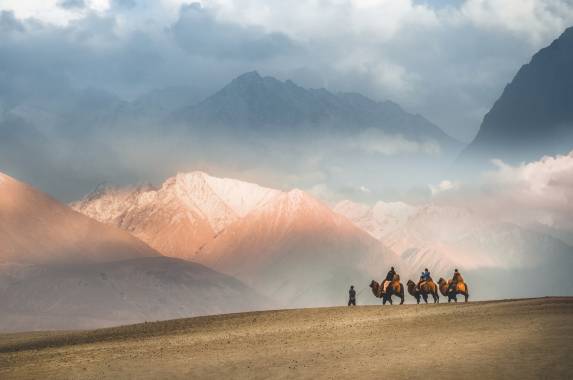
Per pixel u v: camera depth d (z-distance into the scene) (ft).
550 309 180.65
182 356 173.17
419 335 169.07
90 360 178.40
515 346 144.66
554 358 132.98
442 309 206.39
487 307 196.54
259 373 149.79
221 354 171.53
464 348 149.28
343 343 170.81
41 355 197.36
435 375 133.28
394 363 144.77
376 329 183.83
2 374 169.17
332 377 140.67
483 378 128.36
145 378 154.61
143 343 203.10
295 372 147.43
